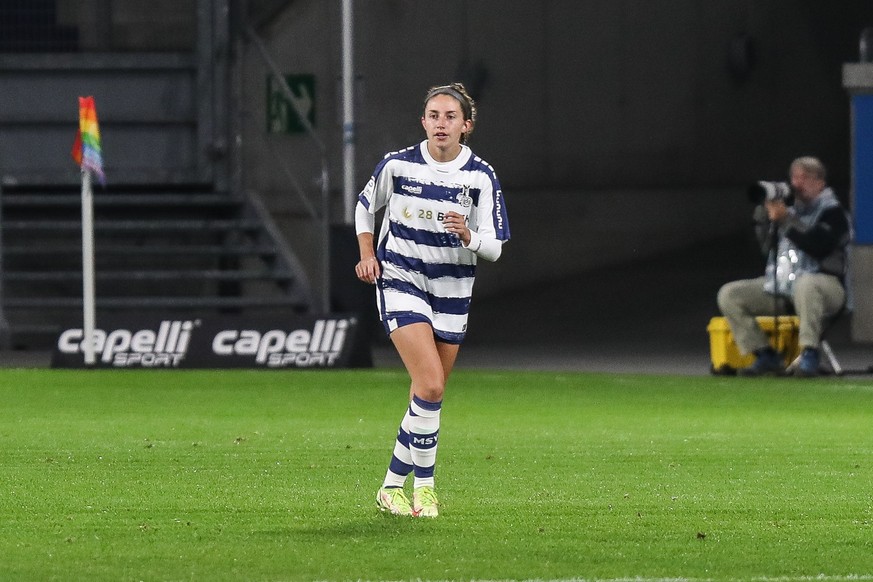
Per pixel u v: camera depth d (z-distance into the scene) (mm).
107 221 76500
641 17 91062
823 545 24047
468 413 43938
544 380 54000
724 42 93438
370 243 25969
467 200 25828
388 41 81375
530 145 87750
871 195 64812
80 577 21547
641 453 35031
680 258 91375
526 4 87188
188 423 41250
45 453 34938
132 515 26656
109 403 46688
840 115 96875
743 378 54281
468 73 84750
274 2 78500
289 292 73750
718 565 22484
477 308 84375
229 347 59281
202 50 77875
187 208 78312
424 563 22516
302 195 73312
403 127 82125
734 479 31000
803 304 53500
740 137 94188
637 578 21500
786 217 53000
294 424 41000
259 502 28031
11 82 77938
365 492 29188
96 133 57250
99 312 73250
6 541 24312
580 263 89812
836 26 96625
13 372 57375
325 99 79688
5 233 76188
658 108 91688
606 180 90375
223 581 21297
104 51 79125
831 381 52906
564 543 24109
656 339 72750
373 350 68562
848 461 33750
